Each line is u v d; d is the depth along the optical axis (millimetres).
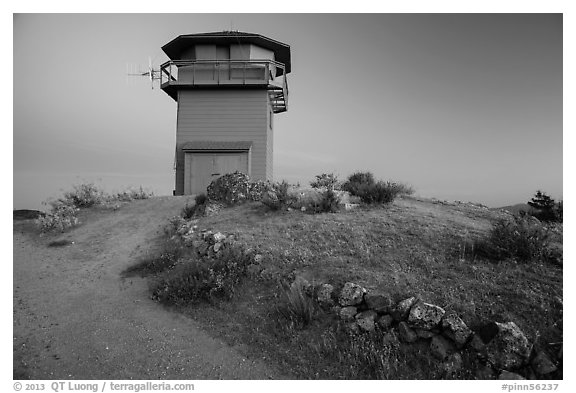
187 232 12938
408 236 9805
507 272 7402
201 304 8352
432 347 5777
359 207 13250
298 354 6324
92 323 7934
